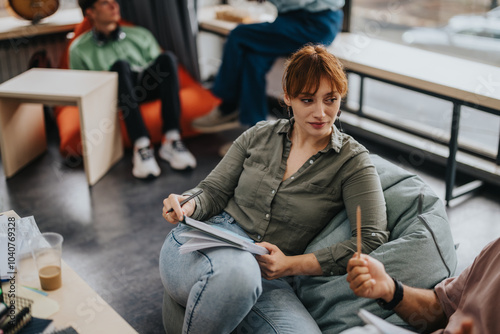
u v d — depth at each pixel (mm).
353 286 1333
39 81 3018
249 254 1486
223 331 1452
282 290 1573
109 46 3299
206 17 3959
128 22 3633
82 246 2455
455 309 1378
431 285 1513
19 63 3639
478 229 2545
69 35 3695
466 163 2979
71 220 2648
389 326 1228
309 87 1519
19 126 3084
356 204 1582
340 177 1621
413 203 1664
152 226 2619
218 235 1478
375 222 1566
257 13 3965
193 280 1486
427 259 1521
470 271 1366
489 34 2973
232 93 3279
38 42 3668
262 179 1686
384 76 2756
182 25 3809
